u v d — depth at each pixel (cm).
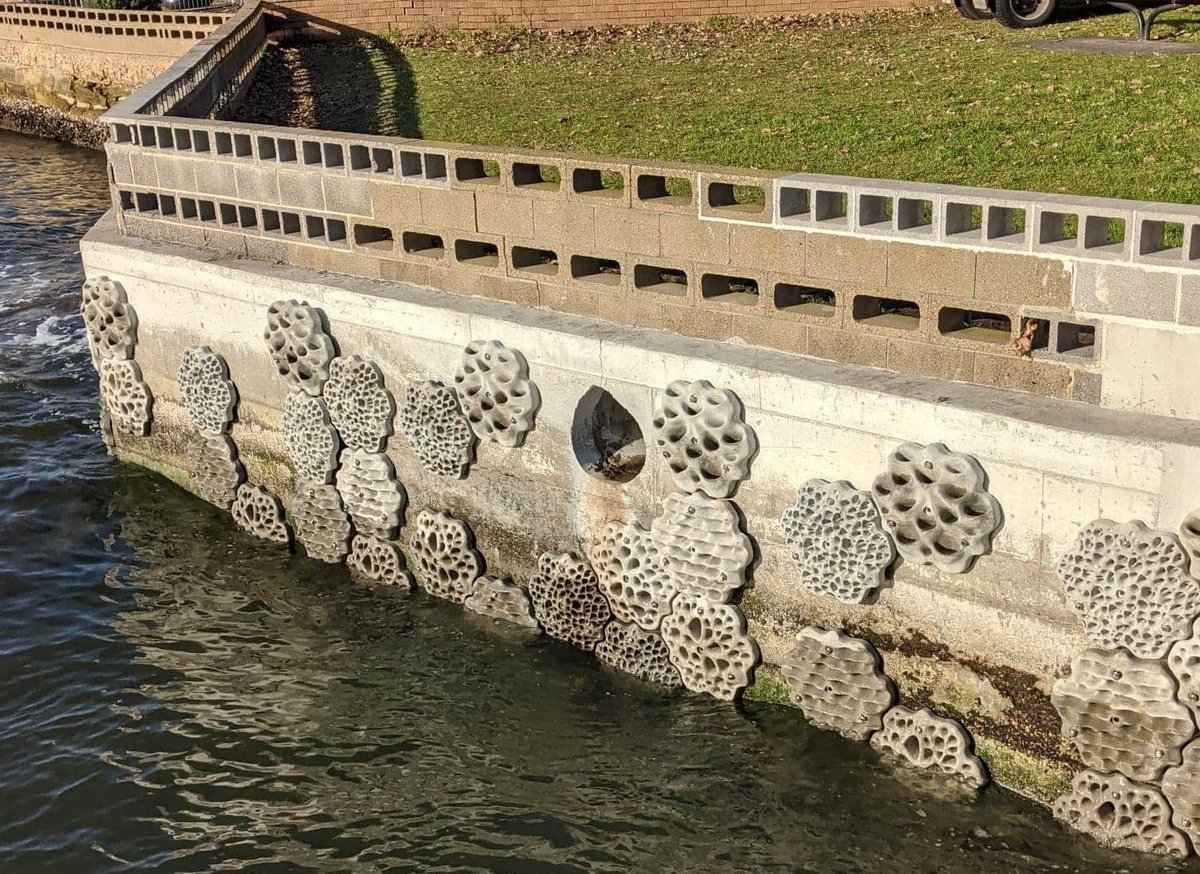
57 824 1123
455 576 1373
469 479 1348
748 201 1571
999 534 1005
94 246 1634
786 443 1110
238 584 1459
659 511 1208
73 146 3841
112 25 3741
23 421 1809
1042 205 977
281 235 1485
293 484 1507
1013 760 1045
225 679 1302
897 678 1098
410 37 2998
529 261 1312
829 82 2122
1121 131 1617
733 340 1166
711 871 1030
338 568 1475
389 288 1381
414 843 1077
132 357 1645
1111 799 986
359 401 1398
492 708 1236
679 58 2525
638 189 1188
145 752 1203
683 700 1212
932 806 1059
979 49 2231
